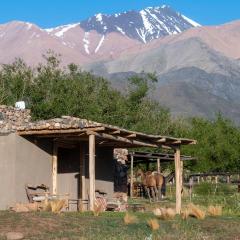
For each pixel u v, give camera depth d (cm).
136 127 4478
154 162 4031
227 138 5047
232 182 3906
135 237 1537
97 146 2666
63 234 1537
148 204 2781
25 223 1648
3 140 2231
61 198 2325
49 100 3947
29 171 2266
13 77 4144
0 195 2209
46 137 2320
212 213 2127
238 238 1622
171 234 1630
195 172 4709
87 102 4091
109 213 2027
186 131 4988
